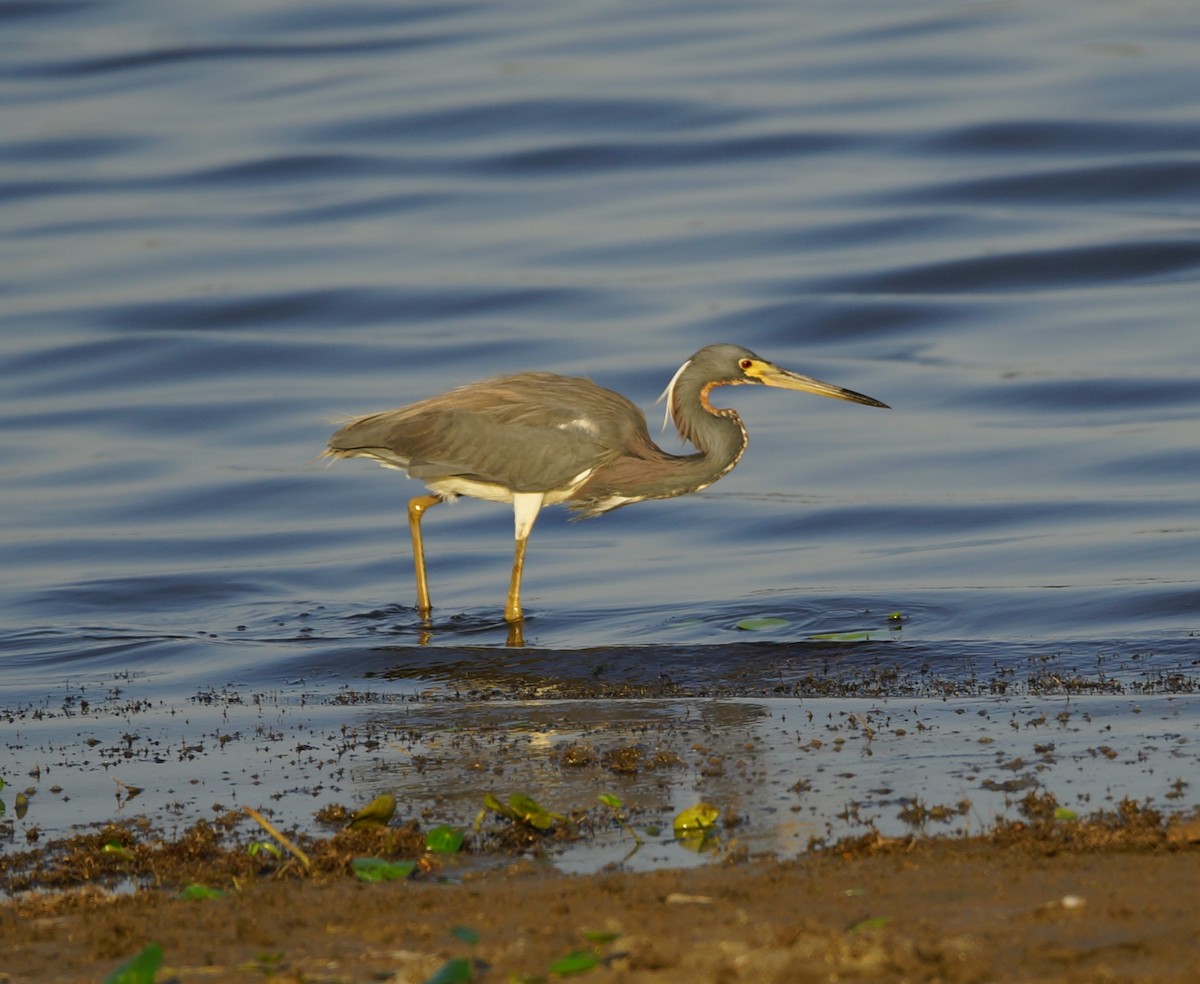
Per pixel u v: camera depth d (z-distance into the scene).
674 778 9.24
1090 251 26.56
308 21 43.16
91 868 8.04
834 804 8.55
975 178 30.20
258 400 22.50
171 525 18.42
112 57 40.16
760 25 40.78
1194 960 5.57
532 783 9.28
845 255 27.48
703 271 27.14
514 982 5.66
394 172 32.25
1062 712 10.45
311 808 9.05
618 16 42.25
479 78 37.28
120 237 29.58
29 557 17.23
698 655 12.75
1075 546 16.05
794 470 19.67
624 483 15.04
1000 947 5.83
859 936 5.83
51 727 11.27
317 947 6.33
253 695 12.12
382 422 14.94
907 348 23.88
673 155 32.34
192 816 9.02
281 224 30.02
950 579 15.30
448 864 7.86
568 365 23.28
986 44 37.66
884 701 11.10
